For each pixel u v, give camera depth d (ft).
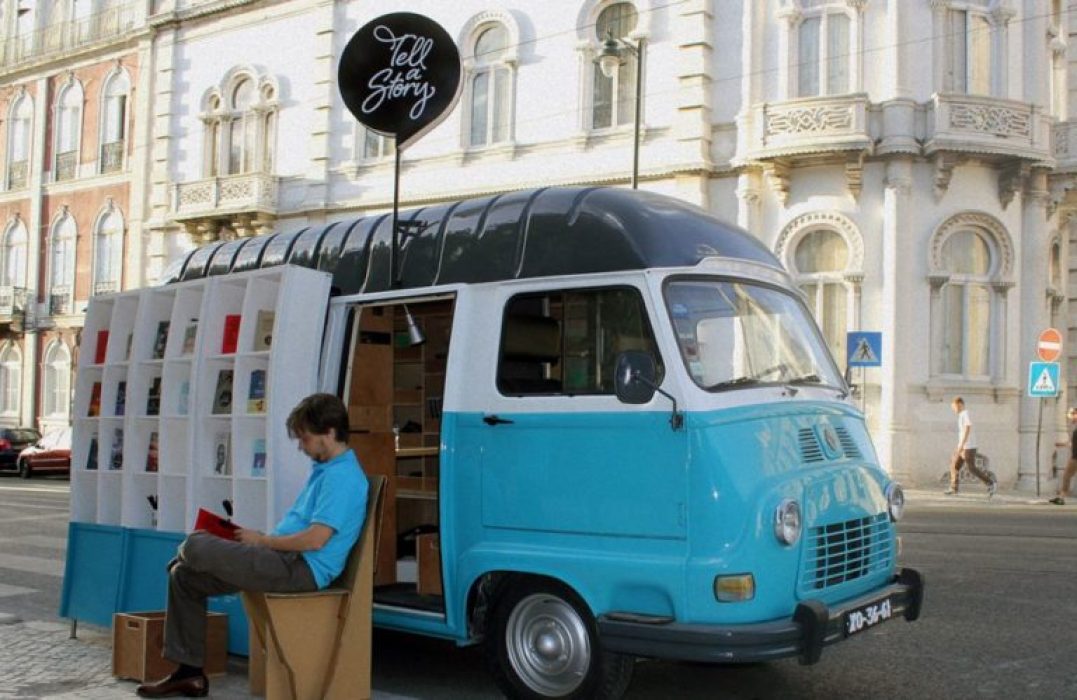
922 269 70.74
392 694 20.75
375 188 92.38
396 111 29.09
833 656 23.61
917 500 64.18
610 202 20.21
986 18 72.90
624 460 18.38
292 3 98.84
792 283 22.75
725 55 76.33
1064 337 82.74
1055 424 76.18
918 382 70.28
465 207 22.36
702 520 17.39
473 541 20.02
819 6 73.61
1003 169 71.31
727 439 17.84
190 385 23.18
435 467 27.09
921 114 70.64
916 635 25.34
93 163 115.55
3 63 125.08
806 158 71.36
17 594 33.01
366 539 19.20
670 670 22.85
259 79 100.63
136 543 24.20
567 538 18.88
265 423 21.83
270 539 18.57
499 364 20.25
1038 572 33.96
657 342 18.45
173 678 19.95
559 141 82.33
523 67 84.48
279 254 25.62
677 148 77.10
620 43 67.26
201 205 100.42
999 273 71.92
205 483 22.85
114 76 114.32
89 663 22.90
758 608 17.19
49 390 117.80
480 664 23.54
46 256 119.34
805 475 18.51
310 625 18.44
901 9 71.10
